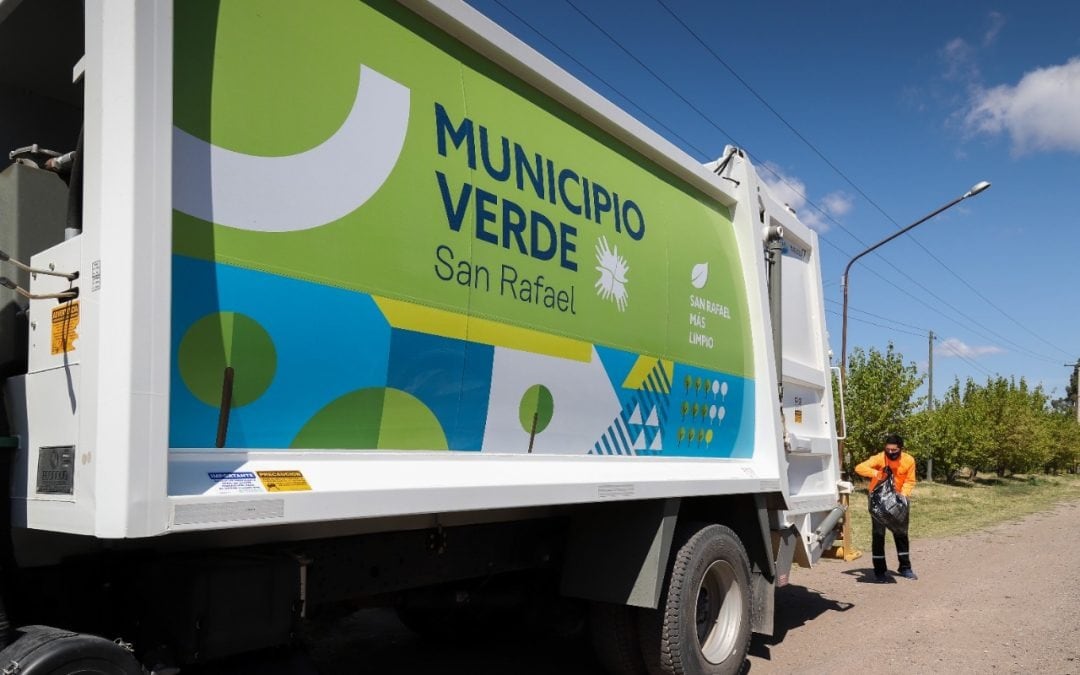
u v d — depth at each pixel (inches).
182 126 95.7
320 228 111.0
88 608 111.2
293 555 118.5
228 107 101.0
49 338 98.8
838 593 350.9
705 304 214.1
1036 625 287.6
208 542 107.9
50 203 112.7
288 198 107.2
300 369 107.6
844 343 880.3
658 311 191.0
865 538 569.3
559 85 162.6
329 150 113.5
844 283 882.1
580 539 184.2
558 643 243.9
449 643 237.3
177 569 107.2
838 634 270.1
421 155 128.7
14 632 90.3
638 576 175.9
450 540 156.3
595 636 193.0
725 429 221.9
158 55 90.9
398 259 122.3
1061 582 380.2
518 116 153.6
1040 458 1658.5
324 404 110.9
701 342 209.9
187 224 95.3
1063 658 243.8
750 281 240.5
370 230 118.3
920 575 403.2
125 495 83.4
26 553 104.7
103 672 88.0
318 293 110.0
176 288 93.7
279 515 98.5
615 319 174.1
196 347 95.7
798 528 270.8
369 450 117.2
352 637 246.1
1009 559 460.4
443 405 130.0
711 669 195.5
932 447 1214.3
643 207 191.2
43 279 101.9
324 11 115.9
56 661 84.5
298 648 117.6
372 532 128.3
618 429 174.4
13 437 103.0
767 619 221.1
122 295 86.2
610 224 175.9
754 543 222.8
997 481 1568.7
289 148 108.0
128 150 87.6
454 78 139.3
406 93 128.0
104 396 86.7
